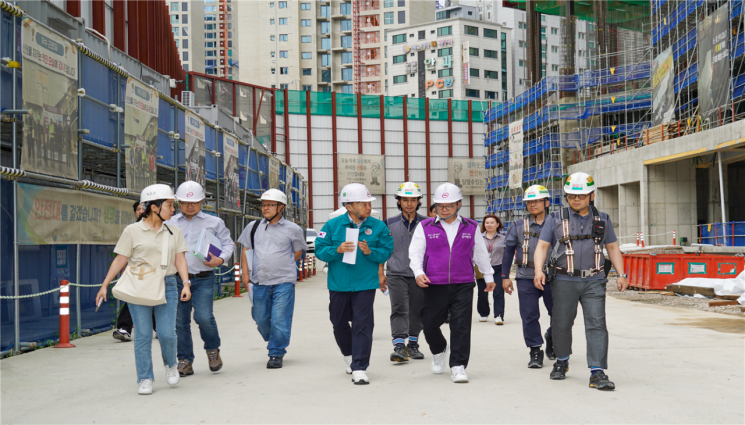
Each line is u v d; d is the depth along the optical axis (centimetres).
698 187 4019
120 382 658
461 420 485
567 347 639
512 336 985
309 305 1584
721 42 2884
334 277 661
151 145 1252
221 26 17962
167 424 487
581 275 612
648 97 4609
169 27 3189
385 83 11994
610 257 625
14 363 775
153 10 2483
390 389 604
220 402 559
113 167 1450
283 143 6178
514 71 11050
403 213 802
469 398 561
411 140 6550
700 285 1545
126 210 1130
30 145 826
